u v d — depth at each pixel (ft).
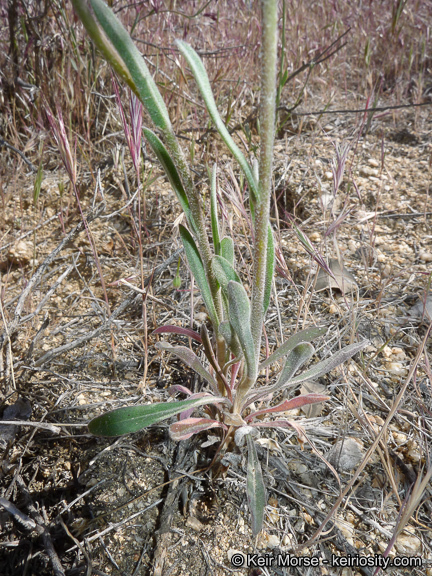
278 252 0.74
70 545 0.55
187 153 1.14
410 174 1.11
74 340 0.79
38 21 1.16
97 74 1.18
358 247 0.94
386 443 0.60
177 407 0.52
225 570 0.53
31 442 0.65
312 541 0.53
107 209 1.07
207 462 0.61
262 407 0.66
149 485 0.60
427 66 1.51
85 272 0.96
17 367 0.74
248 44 1.34
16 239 1.01
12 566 0.54
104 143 1.22
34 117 1.21
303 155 1.18
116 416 0.51
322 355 0.75
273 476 0.61
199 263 0.52
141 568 0.53
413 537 0.56
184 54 0.39
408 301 0.83
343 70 1.43
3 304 0.82
